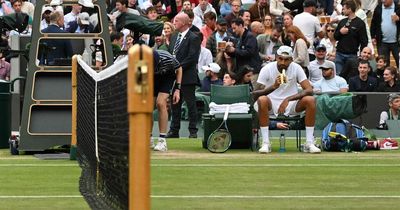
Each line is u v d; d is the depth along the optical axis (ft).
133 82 39.78
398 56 178.09
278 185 85.61
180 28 137.49
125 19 123.95
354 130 118.52
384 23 177.17
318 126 132.05
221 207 72.74
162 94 114.62
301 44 149.38
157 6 182.80
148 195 40.14
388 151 118.11
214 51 163.12
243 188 83.56
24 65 130.52
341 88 149.28
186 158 107.96
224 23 162.30
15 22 135.95
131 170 40.11
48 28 114.21
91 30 119.24
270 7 181.98
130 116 40.09
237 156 110.52
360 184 86.74
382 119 143.33
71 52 120.16
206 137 118.42
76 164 101.81
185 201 75.82
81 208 72.13
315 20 166.71
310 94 114.32
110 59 110.42
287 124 134.51
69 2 110.11
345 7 162.09
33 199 76.89
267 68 114.73
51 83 112.47
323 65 148.15
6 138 124.77
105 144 67.77
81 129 99.09
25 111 111.86
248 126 117.50
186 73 137.49
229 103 118.93
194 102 138.41
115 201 59.26
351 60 156.25
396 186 85.61
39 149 112.06
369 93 146.82
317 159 107.55
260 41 162.50
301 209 72.08
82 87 97.55
